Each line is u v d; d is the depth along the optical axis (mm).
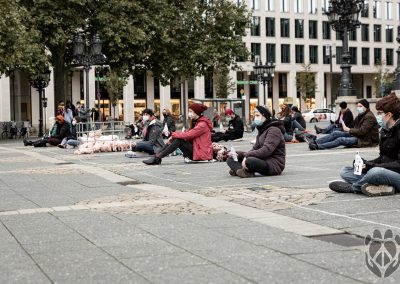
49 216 7543
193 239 5926
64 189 10445
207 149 15242
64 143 24625
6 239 6188
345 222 6598
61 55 36250
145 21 34844
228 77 69062
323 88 86062
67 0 32969
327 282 4316
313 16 84875
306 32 84438
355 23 31812
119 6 33562
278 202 8203
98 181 11672
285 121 22641
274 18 81812
